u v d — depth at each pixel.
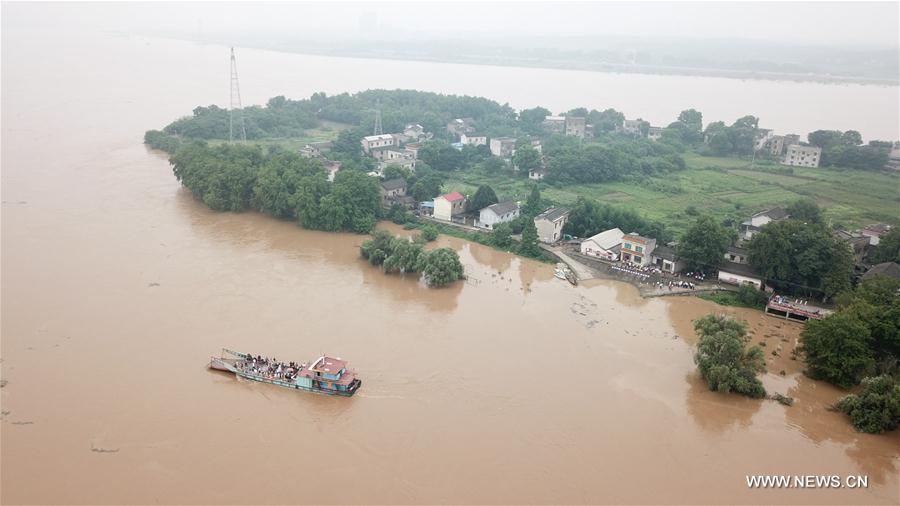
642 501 54.22
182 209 129.75
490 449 59.72
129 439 58.78
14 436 58.31
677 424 64.94
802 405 69.06
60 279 91.62
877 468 59.59
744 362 71.94
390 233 112.44
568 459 58.88
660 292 97.56
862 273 100.81
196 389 67.06
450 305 90.81
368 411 64.81
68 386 66.12
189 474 54.88
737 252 103.44
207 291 90.56
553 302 93.81
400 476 55.72
